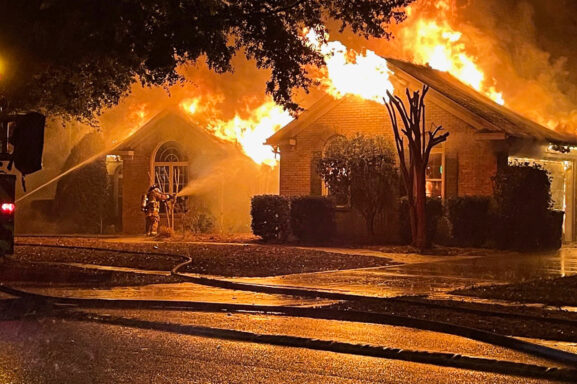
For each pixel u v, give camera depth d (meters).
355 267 18.62
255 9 17.75
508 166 24.20
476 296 13.51
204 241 27.08
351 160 25.20
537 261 20.58
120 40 15.66
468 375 8.46
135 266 18.70
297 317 12.15
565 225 28.41
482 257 21.81
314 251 22.64
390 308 12.35
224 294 14.37
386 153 25.34
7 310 12.62
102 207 32.88
